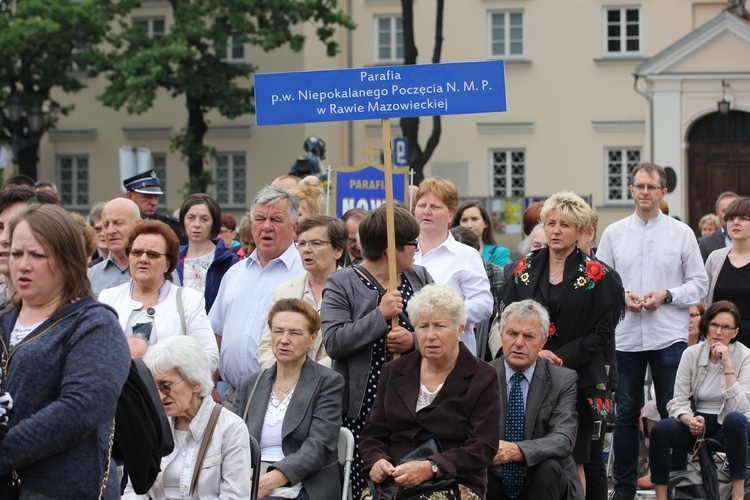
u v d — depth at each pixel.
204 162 35.25
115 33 36.78
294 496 6.98
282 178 11.51
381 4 34.66
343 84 8.17
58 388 4.54
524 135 34.44
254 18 34.31
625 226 10.49
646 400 11.85
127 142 36.97
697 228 32.34
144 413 5.00
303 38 32.31
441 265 8.63
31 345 4.54
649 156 32.47
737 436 8.98
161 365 6.14
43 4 32.47
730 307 9.54
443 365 6.93
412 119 27.62
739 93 31.36
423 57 34.62
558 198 8.37
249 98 33.66
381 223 7.64
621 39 34.06
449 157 34.78
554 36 34.25
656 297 10.03
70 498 4.52
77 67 36.50
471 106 8.11
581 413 8.17
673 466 9.78
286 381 7.40
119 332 4.68
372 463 6.86
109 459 4.73
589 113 34.16
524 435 7.63
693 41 31.31
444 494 6.56
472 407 6.82
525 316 7.65
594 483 8.43
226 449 6.29
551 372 7.79
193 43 32.84
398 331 7.40
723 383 9.45
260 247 8.84
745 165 32.00
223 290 9.01
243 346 8.66
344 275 7.71
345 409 7.48
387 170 7.81
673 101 31.83
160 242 7.87
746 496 9.05
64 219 4.69
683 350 10.08
